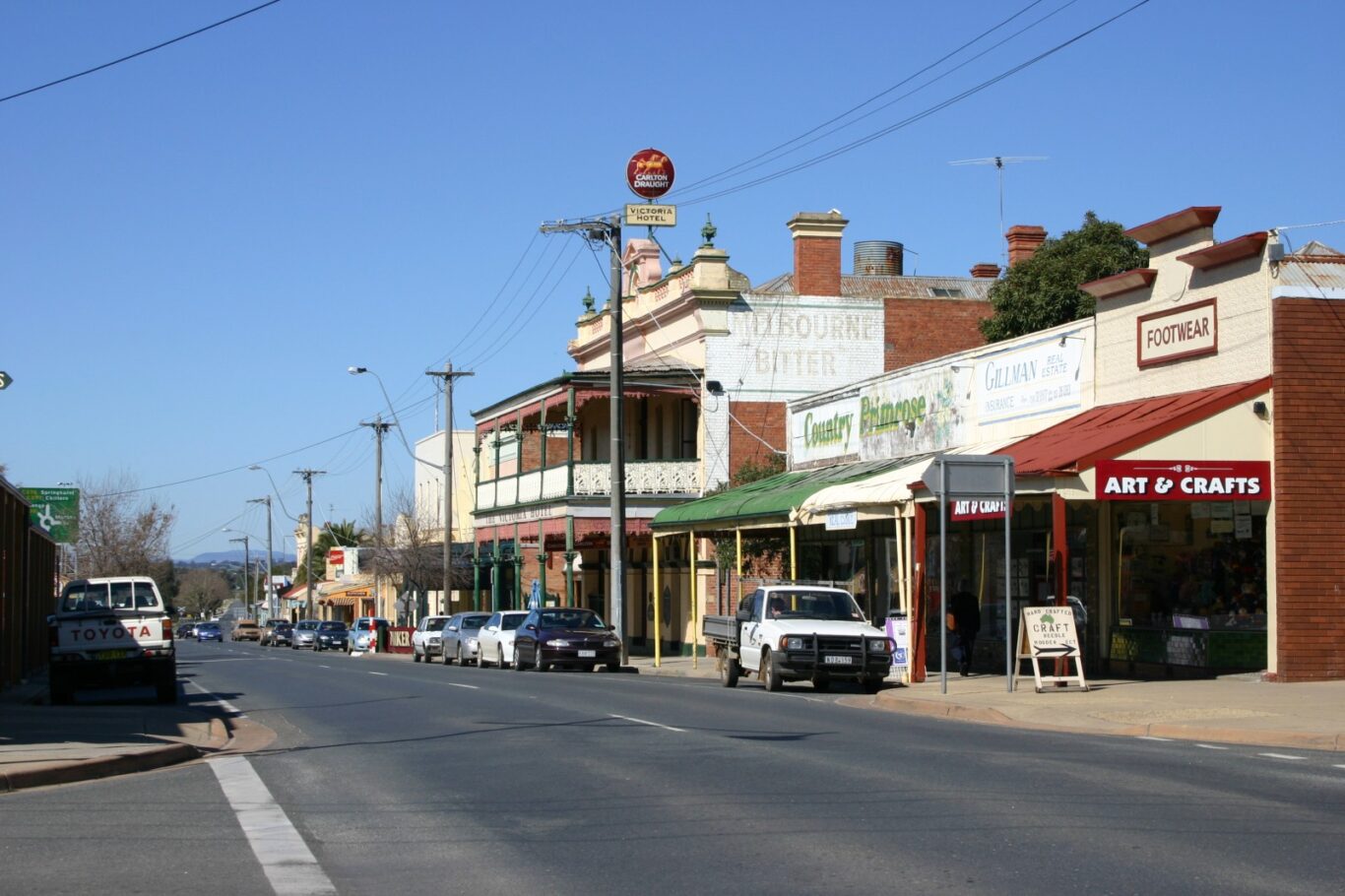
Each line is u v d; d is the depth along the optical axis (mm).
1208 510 23359
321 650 72375
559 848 9508
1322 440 21656
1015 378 28172
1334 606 21578
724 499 34875
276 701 25016
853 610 25922
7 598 30922
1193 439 21609
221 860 9297
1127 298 24906
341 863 9172
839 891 8055
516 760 14383
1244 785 11836
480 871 8812
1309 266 21734
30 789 12930
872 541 34344
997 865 8656
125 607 26750
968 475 21250
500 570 60531
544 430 48219
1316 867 8492
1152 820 10117
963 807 10773
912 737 16078
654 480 45219
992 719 18969
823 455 37875
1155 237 24109
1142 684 22062
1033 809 10633
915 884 8180
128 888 8398
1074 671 25828
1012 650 28062
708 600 44250
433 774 13531
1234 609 22750
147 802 11914
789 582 27562
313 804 11719
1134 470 21422
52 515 57875
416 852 9508
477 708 21766
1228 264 22562
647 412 50281
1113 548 25516
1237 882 8109
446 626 46625
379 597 78438
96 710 22531
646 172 45656
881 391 34094
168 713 21812
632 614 51719
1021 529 28172
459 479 75938
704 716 19406
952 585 31203
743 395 44812
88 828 10570
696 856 9117
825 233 45781
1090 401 25844
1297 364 21594
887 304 45969
